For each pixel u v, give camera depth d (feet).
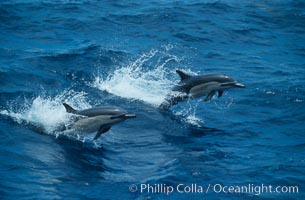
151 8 234.99
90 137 130.21
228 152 125.70
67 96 150.92
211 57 192.34
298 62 191.83
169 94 149.48
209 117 146.10
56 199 103.14
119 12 228.02
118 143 129.29
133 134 134.51
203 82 145.69
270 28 223.92
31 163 115.96
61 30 206.59
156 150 126.62
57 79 161.17
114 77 166.50
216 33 214.48
